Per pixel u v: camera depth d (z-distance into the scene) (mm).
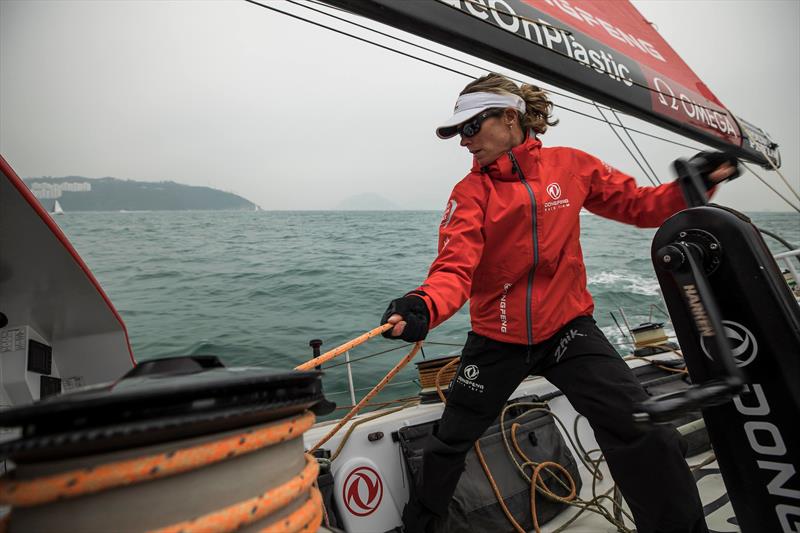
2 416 490
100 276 13305
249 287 11266
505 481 1914
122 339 1620
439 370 2365
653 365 2980
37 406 489
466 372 1669
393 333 1154
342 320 8102
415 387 4910
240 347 6719
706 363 1101
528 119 1620
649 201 1597
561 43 1915
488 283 1622
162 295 10539
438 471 1646
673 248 1076
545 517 1933
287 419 646
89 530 503
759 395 1065
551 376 1614
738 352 1080
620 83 2178
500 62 1729
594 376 1469
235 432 570
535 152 1583
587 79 1999
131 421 503
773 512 1077
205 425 539
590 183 1701
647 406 921
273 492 595
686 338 1140
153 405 515
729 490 1150
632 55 2518
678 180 1215
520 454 1986
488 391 1634
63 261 1341
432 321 1257
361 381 5160
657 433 1308
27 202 1186
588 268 12969
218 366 672
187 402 531
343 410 3812
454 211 1572
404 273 12938
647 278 11414
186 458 523
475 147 1619
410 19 1413
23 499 501
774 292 1027
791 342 1017
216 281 12141
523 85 1666
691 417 2596
